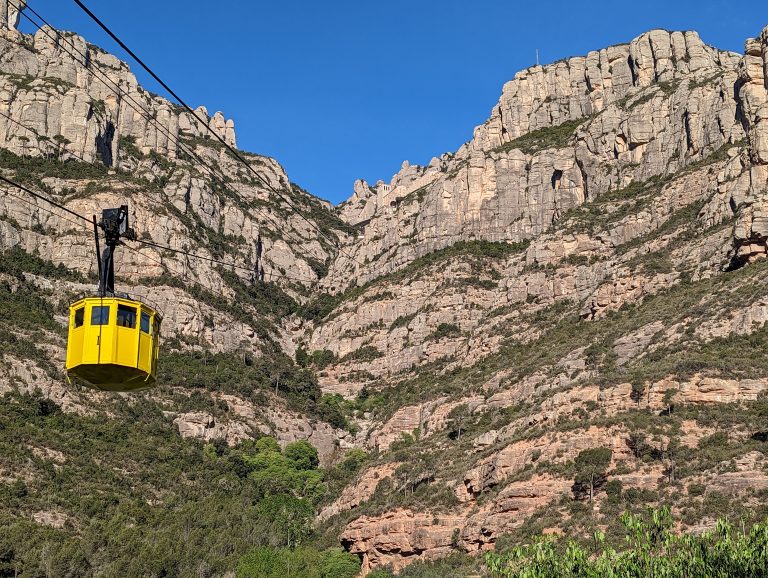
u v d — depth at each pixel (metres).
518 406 145.75
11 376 154.75
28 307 175.00
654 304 150.50
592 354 142.50
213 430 171.62
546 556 66.31
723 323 128.25
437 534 116.12
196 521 136.88
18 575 112.12
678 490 98.88
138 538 126.75
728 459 100.06
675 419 108.88
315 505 153.88
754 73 172.62
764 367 113.25
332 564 122.12
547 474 108.94
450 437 147.00
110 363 54.22
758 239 143.62
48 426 150.88
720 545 61.59
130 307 55.53
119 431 158.25
